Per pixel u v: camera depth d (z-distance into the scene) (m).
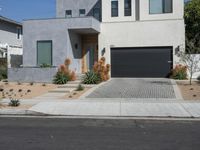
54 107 15.50
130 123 12.16
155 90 20.00
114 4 28.81
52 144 8.73
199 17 32.31
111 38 27.70
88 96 18.55
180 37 26.56
